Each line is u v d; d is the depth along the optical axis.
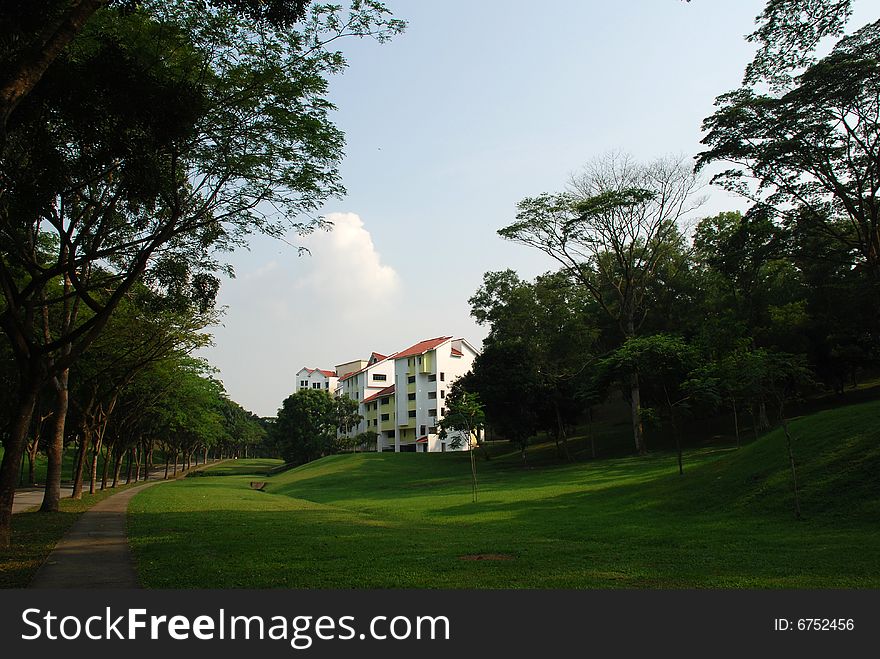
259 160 15.68
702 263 48.62
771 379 16.27
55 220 14.80
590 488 26.52
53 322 25.03
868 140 26.52
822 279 40.25
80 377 28.22
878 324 36.41
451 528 17.17
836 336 39.59
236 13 12.55
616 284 48.91
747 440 41.31
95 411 32.09
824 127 26.47
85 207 16.39
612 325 54.81
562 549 12.01
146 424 51.19
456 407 26.61
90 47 12.99
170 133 12.26
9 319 13.77
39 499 32.12
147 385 36.97
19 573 9.82
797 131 26.83
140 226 18.27
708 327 34.09
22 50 9.95
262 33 13.55
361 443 78.06
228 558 11.07
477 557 11.07
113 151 12.20
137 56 13.12
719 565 9.77
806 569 9.24
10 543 13.30
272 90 14.40
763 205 29.70
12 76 8.88
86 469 71.00
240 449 130.88
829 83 24.89
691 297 50.75
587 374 46.47
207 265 18.92
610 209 43.38
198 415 50.25
